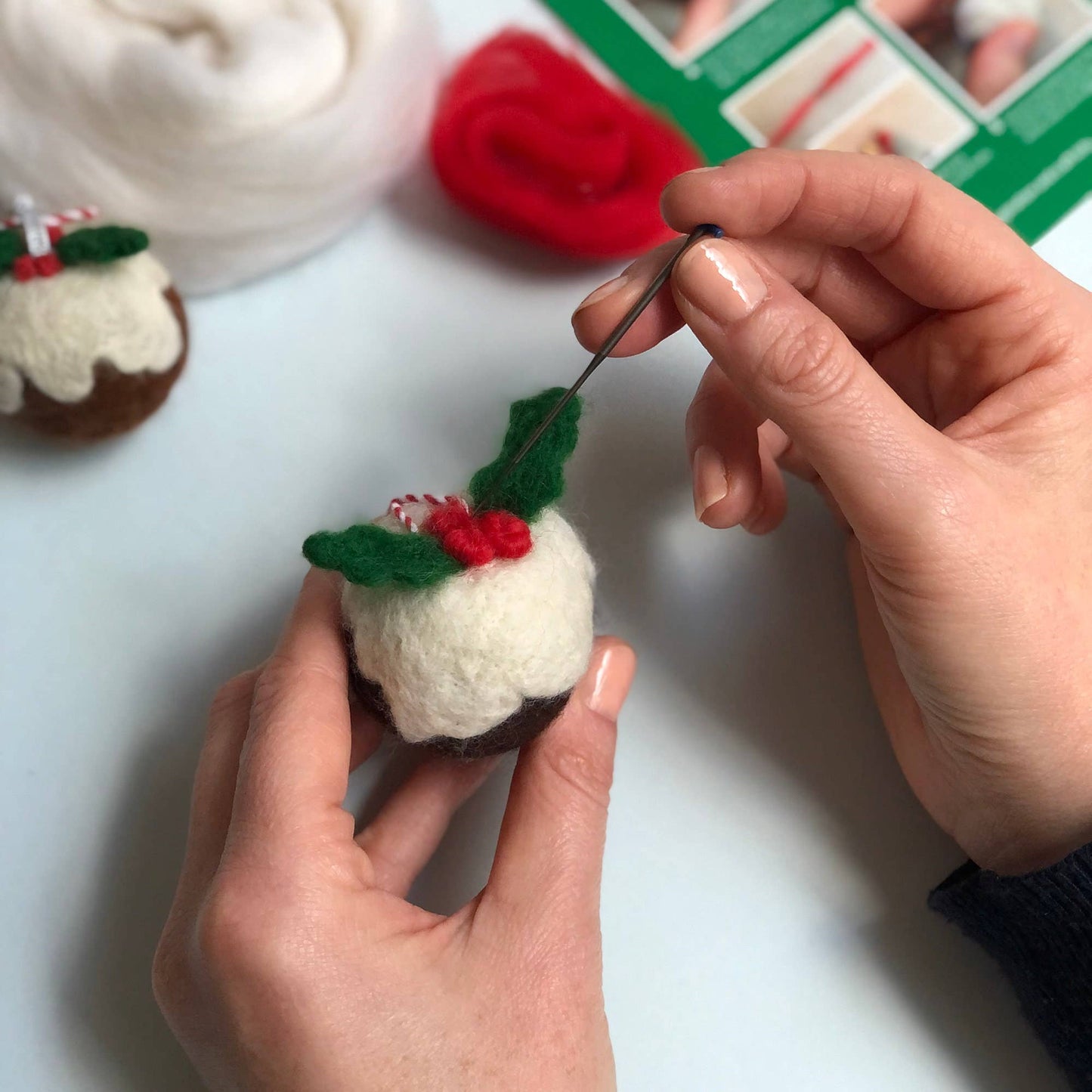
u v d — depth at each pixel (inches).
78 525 10.3
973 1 12.3
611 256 11.2
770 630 10.4
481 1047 7.3
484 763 9.4
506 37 11.5
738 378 7.8
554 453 7.5
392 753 9.8
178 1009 7.7
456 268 11.4
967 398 9.2
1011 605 7.8
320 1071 7.1
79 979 9.3
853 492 7.7
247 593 10.3
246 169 9.7
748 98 12.0
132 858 9.6
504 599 7.3
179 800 9.7
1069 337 8.6
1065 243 11.7
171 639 10.1
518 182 11.1
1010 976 8.9
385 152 10.5
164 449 10.6
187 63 9.2
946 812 9.4
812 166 8.6
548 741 8.4
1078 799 8.3
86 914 9.4
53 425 9.7
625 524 10.6
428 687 7.3
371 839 9.2
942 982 9.6
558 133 10.9
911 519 7.6
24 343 9.0
